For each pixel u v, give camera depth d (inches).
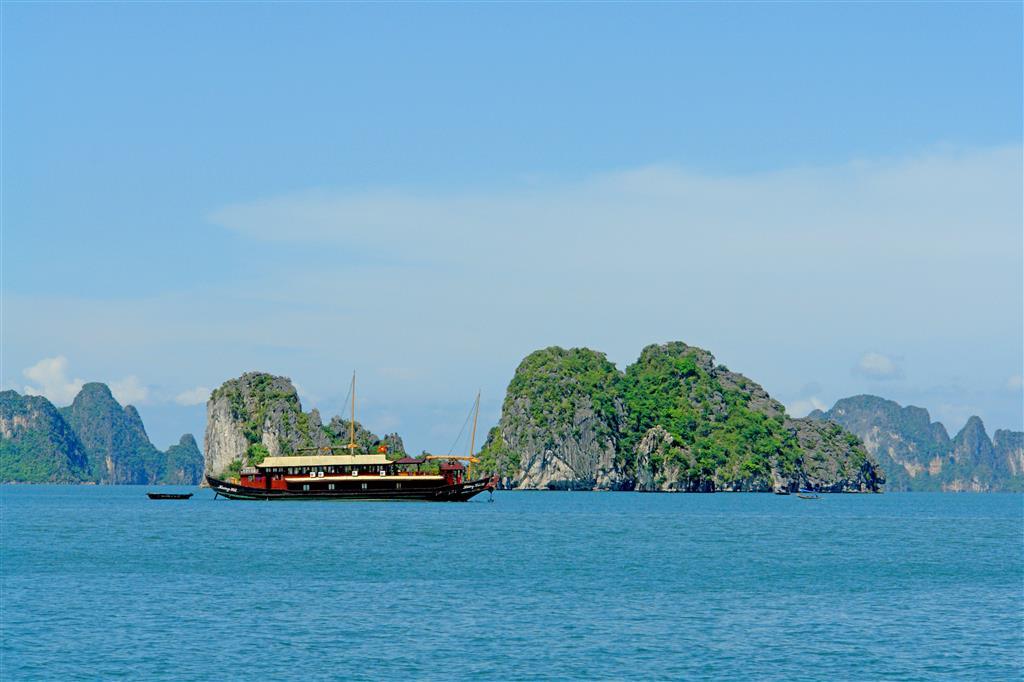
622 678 2923.2
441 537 7288.4
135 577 4933.6
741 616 3887.8
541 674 2967.5
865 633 3563.0
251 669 3006.9
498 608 4040.4
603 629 3609.7
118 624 3663.9
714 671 3006.9
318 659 3134.8
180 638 3422.7
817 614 3937.0
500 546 6624.0
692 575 5128.0
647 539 7406.5
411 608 4025.6
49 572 5128.0
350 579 4881.9
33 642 3351.4
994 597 4399.6
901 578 5064.0
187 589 4517.7
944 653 3243.1
